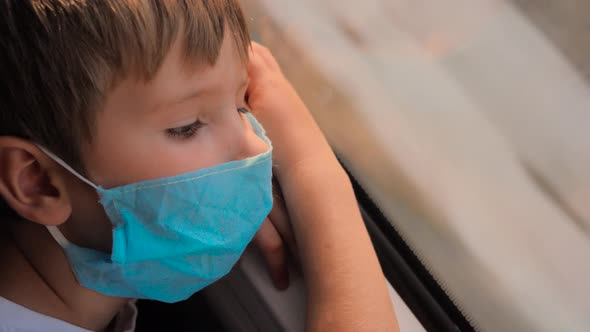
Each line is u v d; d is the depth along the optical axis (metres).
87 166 0.70
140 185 0.71
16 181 0.70
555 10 1.18
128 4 0.62
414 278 0.91
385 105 1.05
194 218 0.75
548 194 0.99
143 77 0.65
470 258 0.93
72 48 0.63
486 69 1.11
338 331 0.74
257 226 0.80
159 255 0.75
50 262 0.81
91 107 0.66
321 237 0.81
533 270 0.93
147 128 0.68
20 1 0.63
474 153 1.02
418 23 1.15
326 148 0.90
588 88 1.10
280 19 1.09
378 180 0.99
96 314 0.86
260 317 0.89
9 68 0.65
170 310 1.13
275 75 0.96
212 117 0.72
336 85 1.05
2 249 0.83
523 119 1.06
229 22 0.70
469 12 1.17
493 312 0.89
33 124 0.68
